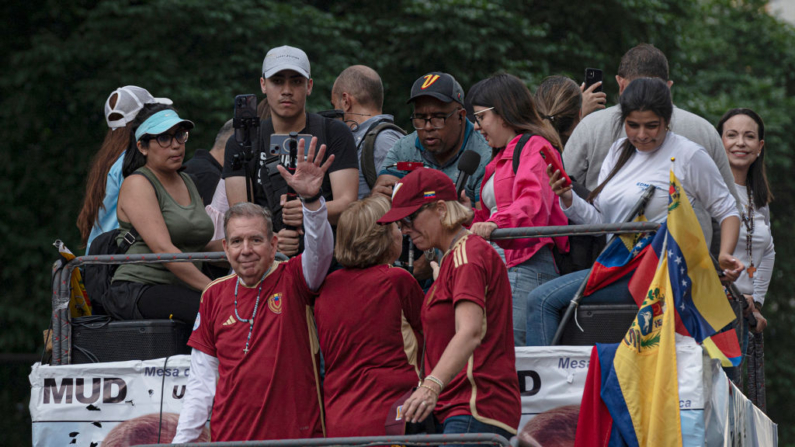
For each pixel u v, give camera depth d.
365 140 21.28
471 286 13.68
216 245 19.17
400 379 14.54
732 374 18.97
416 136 20.23
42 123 46.97
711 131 18.84
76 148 47.75
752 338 21.45
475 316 13.55
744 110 21.56
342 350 14.78
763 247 21.12
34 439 16.59
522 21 52.00
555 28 56.28
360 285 14.88
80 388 16.67
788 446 61.25
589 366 15.34
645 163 17.02
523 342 16.92
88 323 17.30
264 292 15.44
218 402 15.31
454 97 19.27
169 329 17.12
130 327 17.16
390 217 14.27
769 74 76.88
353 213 15.06
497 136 17.38
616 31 57.88
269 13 48.41
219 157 23.42
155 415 16.48
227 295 15.62
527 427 15.77
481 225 16.06
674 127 18.83
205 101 45.22
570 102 20.27
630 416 14.82
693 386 14.88
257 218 15.42
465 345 13.38
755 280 21.48
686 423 14.82
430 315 14.09
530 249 16.98
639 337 15.09
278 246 17.48
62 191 47.38
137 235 17.80
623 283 16.23
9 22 48.97
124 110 19.52
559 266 17.22
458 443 13.00
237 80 47.59
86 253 19.14
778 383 62.56
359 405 14.51
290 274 15.51
